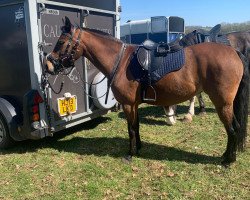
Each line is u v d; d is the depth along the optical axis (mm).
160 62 3949
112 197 3541
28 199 3584
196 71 3861
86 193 3648
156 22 12281
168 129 5797
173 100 4070
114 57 4215
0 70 4832
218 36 5266
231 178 3820
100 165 4344
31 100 4504
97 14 5625
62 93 5055
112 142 5258
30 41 4422
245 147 4492
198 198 3432
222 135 5332
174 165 4215
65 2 4918
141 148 4855
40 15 4477
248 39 5438
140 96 4176
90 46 4309
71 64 4391
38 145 5250
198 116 6566
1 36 4668
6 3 4465
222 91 3773
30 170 4285
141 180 3879
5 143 5000
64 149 5027
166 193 3559
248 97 3959
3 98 4836
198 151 4672
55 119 4938
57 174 4137
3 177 4121
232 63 3744
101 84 5586
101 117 6750
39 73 4543
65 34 4266
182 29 12836
